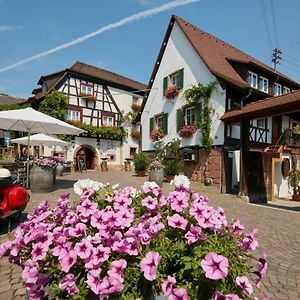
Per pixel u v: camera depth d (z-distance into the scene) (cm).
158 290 163
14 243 185
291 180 1469
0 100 3159
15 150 2319
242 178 1133
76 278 164
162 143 1745
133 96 2861
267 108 948
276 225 673
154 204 211
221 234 198
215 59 1596
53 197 812
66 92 2348
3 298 275
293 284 339
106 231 184
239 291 166
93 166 2527
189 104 1557
